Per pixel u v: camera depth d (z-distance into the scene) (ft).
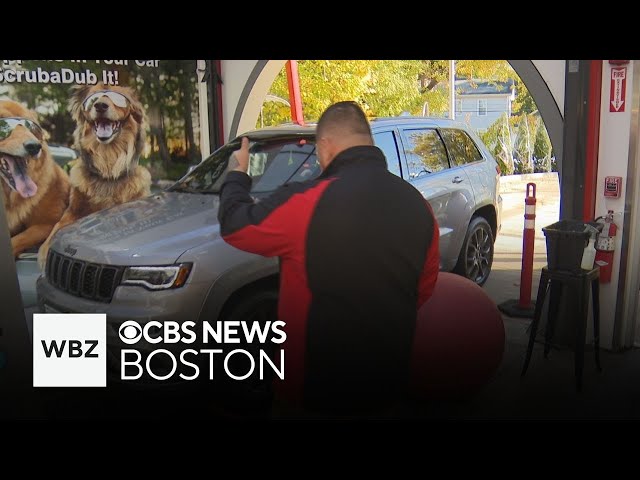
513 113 76.59
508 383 13.65
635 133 13.91
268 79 23.27
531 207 17.87
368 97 48.26
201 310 11.44
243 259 11.92
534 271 23.66
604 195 14.60
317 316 6.92
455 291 12.19
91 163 20.88
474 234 20.72
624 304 14.79
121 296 11.39
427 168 18.60
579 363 13.14
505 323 17.47
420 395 12.28
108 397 13.32
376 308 6.85
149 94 21.91
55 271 13.00
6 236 8.99
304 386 7.16
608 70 14.14
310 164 15.05
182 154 23.03
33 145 19.56
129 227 12.96
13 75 18.97
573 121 14.70
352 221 6.73
